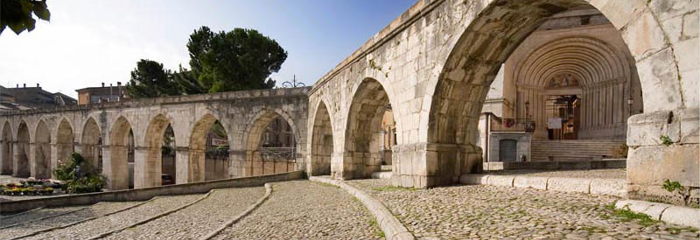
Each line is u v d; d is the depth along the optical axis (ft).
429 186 32.86
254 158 80.43
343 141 55.77
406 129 37.78
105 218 40.32
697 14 14.79
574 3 26.91
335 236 20.56
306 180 66.90
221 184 62.85
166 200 53.62
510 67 81.82
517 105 81.20
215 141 140.87
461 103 34.91
